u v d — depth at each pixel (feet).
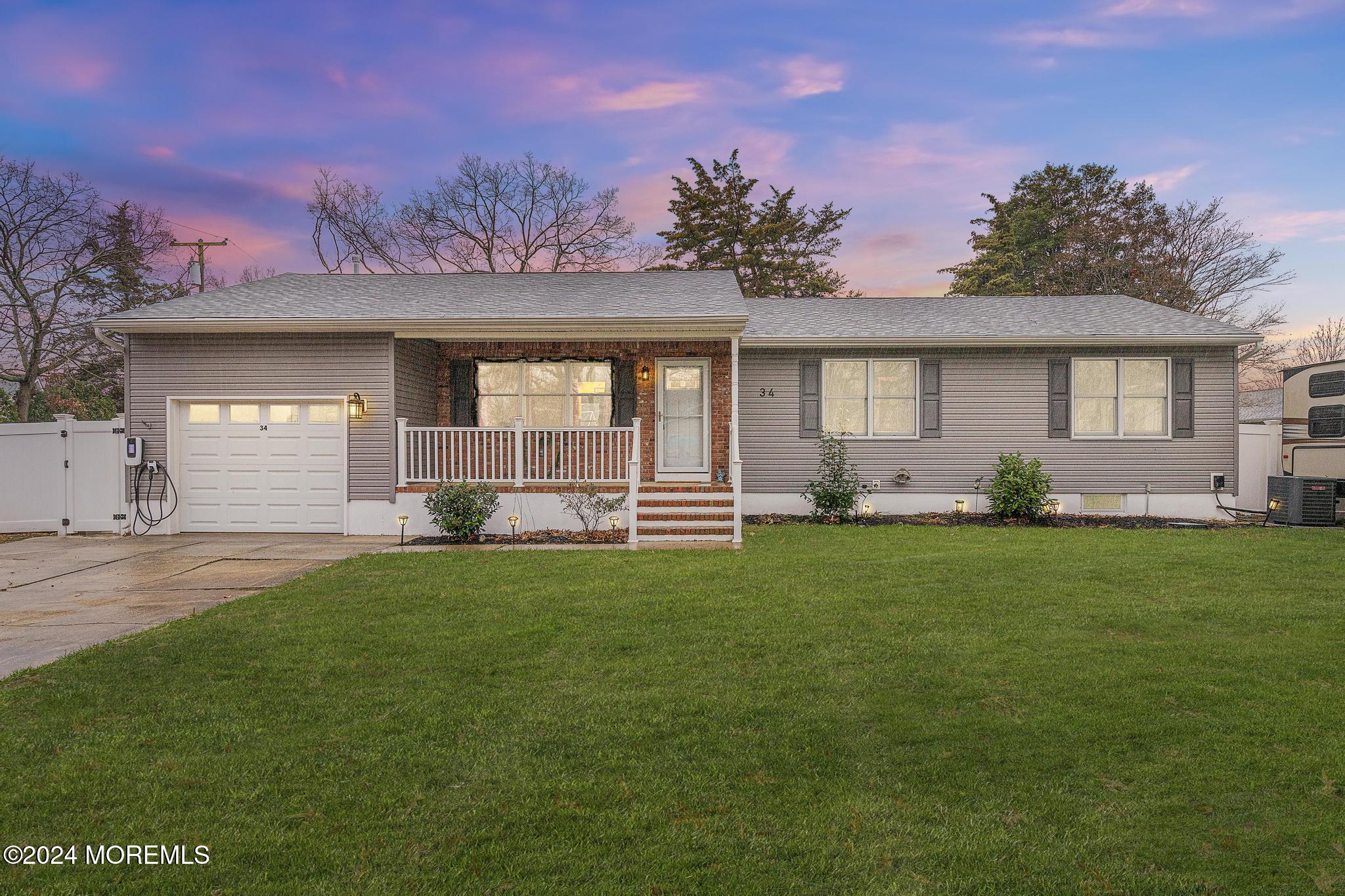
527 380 46.37
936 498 46.96
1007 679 16.14
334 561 31.60
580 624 20.68
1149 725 13.62
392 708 14.74
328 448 40.55
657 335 40.14
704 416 46.34
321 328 39.42
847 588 24.98
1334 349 107.04
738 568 28.60
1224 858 9.60
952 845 9.97
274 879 9.19
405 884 9.06
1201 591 24.22
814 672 16.71
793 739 13.28
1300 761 12.17
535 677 16.49
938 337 45.68
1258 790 11.33
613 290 47.78
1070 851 9.82
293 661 17.61
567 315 39.55
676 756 12.62
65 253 72.18
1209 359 46.70
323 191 100.94
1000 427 46.88
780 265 106.22
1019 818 10.64
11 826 10.36
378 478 40.16
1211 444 46.70
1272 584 25.27
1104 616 21.13
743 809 10.93
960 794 11.34
